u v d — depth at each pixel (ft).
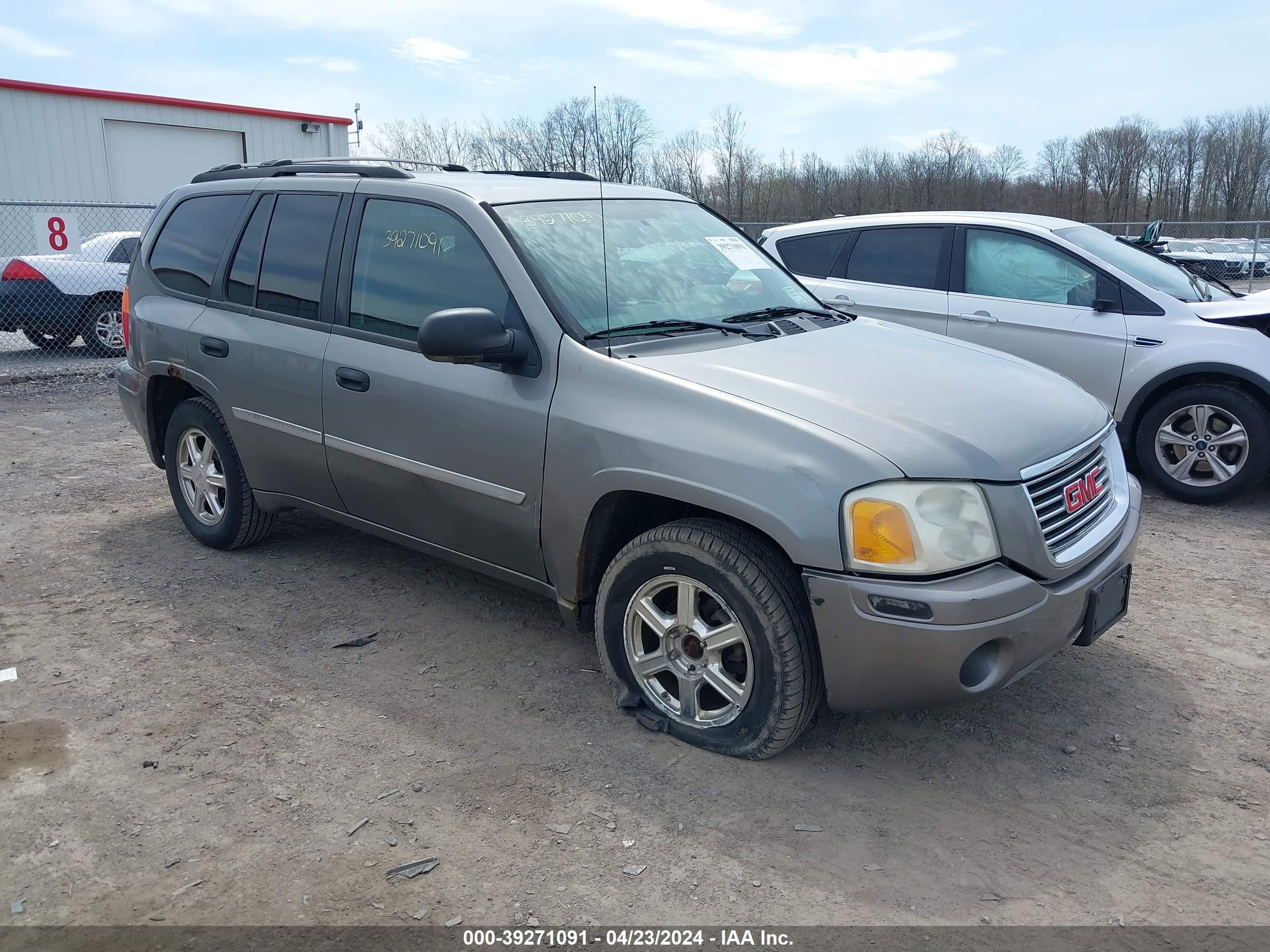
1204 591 15.55
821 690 10.23
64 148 65.57
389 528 13.79
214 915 8.27
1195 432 20.11
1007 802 9.97
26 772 10.30
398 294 12.95
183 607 14.57
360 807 9.77
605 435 10.66
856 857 9.08
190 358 15.65
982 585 9.27
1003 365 12.37
